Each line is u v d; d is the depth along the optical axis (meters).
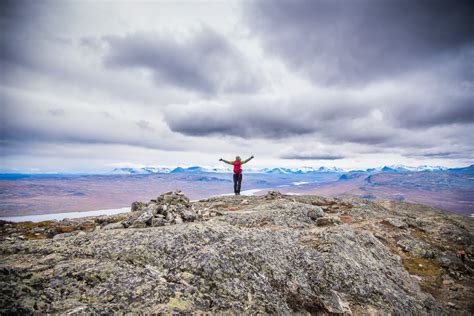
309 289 10.26
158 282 7.50
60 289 6.70
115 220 19.84
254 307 7.90
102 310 6.04
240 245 10.73
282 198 31.47
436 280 17.22
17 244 9.73
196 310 6.88
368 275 12.66
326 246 13.63
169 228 11.48
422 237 24.66
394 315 10.58
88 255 8.86
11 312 5.59
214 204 27.77
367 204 34.91
